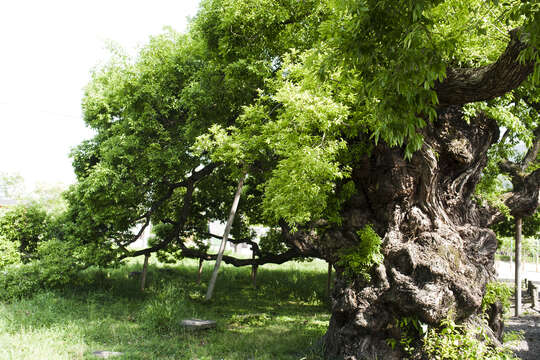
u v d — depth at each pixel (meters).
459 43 6.54
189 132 11.84
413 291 7.11
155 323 10.50
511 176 10.37
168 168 12.73
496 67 5.14
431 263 7.30
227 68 10.45
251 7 9.87
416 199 8.09
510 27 6.81
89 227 13.77
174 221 17.33
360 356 7.43
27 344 8.36
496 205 9.40
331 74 6.90
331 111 6.77
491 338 7.71
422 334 7.12
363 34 4.64
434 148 7.89
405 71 4.31
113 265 14.44
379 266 7.69
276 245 18.55
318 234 8.94
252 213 17.45
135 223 15.12
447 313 7.15
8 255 14.52
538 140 10.52
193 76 12.20
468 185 8.79
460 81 5.69
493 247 8.40
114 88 14.20
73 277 14.46
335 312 8.07
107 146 13.11
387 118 4.65
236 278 21.41
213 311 13.52
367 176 8.41
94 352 8.13
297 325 11.80
